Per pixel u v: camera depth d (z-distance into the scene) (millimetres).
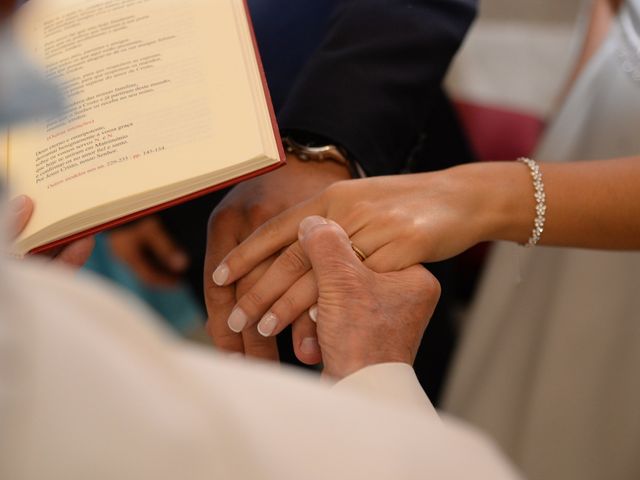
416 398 543
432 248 728
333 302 630
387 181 751
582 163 805
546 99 1784
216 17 694
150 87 664
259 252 732
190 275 1184
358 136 807
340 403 327
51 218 625
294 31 947
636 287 1119
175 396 273
